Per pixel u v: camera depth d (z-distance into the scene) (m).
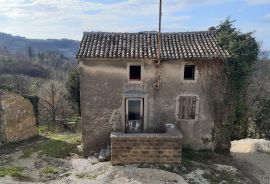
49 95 33.50
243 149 23.31
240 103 18.58
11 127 20.42
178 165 15.57
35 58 88.00
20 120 21.31
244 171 16.91
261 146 23.80
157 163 15.58
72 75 34.12
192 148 17.97
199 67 17.17
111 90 17.28
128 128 17.61
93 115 17.52
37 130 23.53
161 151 15.48
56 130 26.86
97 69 17.06
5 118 19.80
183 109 17.55
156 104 17.45
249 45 17.30
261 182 16.55
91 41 17.92
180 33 19.00
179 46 17.72
